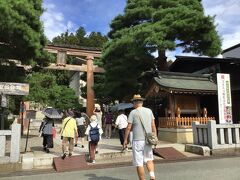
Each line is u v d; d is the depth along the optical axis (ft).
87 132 32.78
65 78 111.14
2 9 33.42
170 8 54.34
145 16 59.00
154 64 59.88
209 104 53.42
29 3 40.47
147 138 19.58
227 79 40.47
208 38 53.11
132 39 52.70
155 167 28.81
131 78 58.18
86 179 24.08
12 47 41.68
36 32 39.81
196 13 50.88
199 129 40.09
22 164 30.19
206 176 23.41
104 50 62.39
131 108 69.46
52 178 25.11
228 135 38.19
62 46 80.02
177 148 40.37
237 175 23.47
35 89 55.52
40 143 46.39
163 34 50.26
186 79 51.21
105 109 91.04
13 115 70.79
